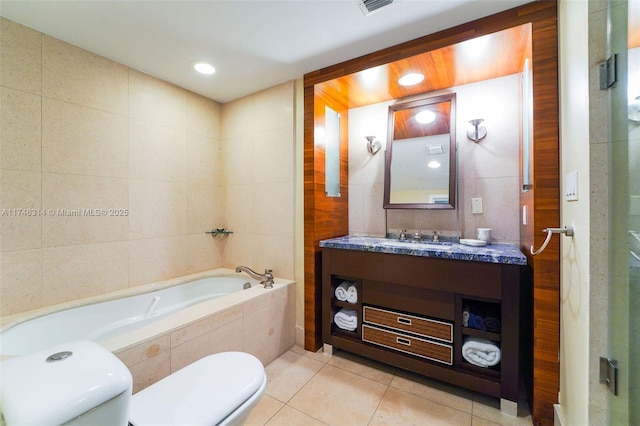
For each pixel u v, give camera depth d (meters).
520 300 1.49
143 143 2.09
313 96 2.05
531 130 1.39
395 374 1.78
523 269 1.57
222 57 1.86
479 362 1.51
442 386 1.65
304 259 2.12
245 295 1.87
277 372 1.81
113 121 1.91
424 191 2.05
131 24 1.52
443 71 1.82
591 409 0.90
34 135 1.56
